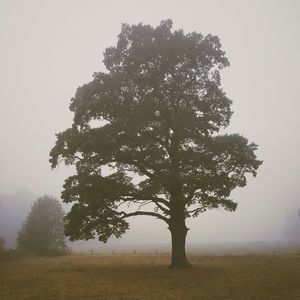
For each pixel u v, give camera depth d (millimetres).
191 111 27812
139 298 15641
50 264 38500
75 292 17234
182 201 26719
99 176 26438
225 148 26312
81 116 27969
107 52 29547
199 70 29000
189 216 29031
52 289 18188
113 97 27062
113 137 26016
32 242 58844
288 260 34781
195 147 28891
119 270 27938
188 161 26625
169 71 28047
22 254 53844
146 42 28047
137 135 27141
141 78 27672
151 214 28172
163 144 28531
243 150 26609
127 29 29156
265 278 21141
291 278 20781
